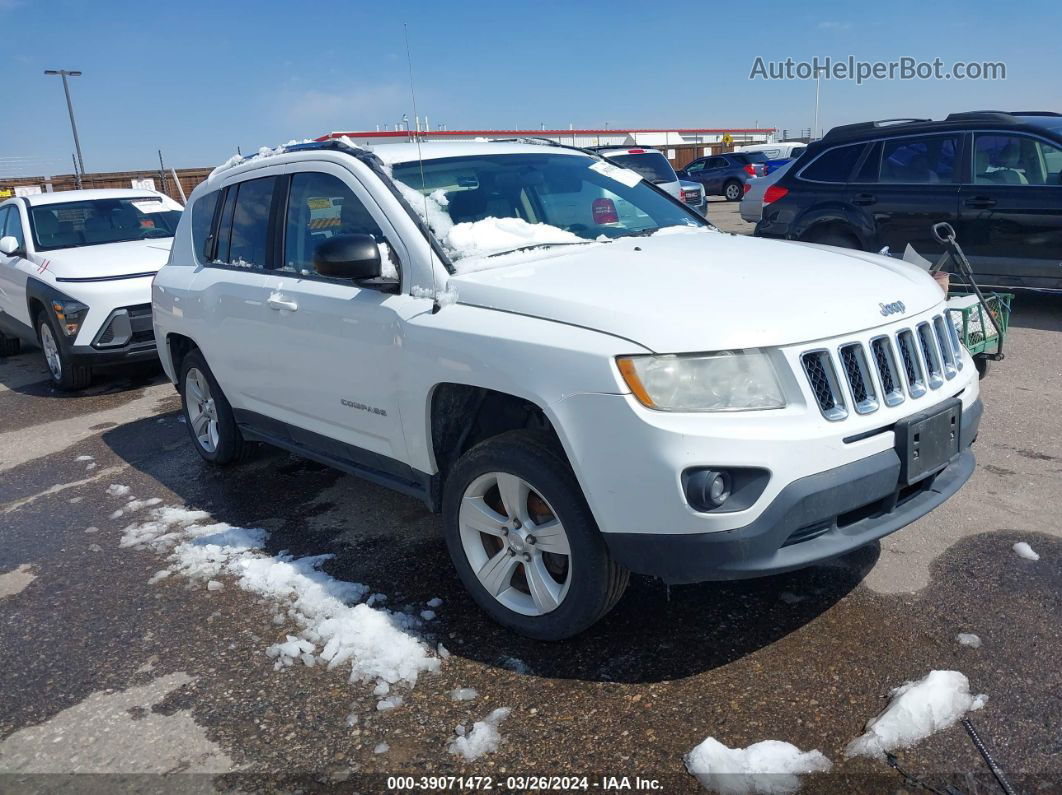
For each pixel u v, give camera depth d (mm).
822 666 2912
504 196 3943
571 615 2975
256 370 4434
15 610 3766
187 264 5164
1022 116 8094
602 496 2734
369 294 3574
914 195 8062
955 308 5590
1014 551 3584
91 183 23906
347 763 2625
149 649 3350
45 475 5637
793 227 8945
